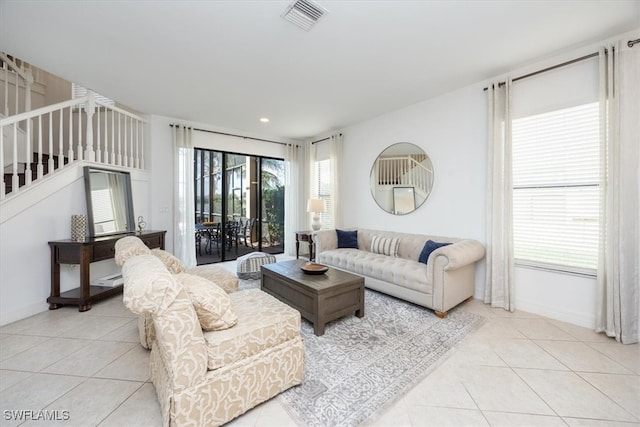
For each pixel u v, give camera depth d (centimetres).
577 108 258
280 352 159
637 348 214
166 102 383
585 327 251
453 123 348
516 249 298
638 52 221
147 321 204
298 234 523
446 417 146
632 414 148
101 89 340
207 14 203
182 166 461
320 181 577
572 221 262
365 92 350
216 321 146
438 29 221
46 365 189
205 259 543
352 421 142
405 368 189
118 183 377
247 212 576
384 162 437
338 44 243
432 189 372
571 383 174
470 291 313
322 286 243
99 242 299
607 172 233
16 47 249
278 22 212
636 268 223
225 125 495
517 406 154
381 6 194
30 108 400
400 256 378
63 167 310
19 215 265
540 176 281
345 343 222
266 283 313
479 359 200
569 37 234
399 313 283
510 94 290
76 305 300
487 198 307
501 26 218
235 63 276
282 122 476
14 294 261
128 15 204
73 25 216
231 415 139
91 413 147
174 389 124
